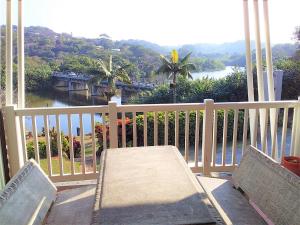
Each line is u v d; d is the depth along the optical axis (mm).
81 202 2170
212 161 3539
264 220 1905
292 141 3701
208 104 3361
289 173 1764
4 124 3160
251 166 2139
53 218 1944
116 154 2240
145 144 3414
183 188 1632
